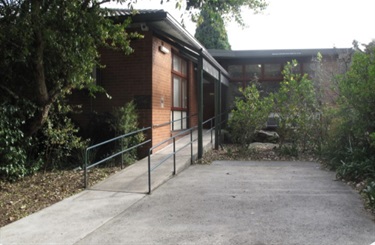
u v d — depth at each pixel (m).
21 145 7.32
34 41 6.54
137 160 9.26
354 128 7.55
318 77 11.44
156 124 9.98
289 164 8.81
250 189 6.25
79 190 6.41
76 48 6.65
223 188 6.36
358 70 7.31
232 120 10.60
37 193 6.21
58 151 8.25
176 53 12.15
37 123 7.43
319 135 9.96
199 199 5.65
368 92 6.73
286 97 10.16
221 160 9.51
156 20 8.68
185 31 9.44
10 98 7.14
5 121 6.66
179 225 4.45
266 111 10.25
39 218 4.86
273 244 3.76
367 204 5.16
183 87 13.33
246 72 16.47
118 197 5.88
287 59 16.06
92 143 9.04
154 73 9.86
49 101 7.38
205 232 4.17
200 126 9.43
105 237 4.12
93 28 6.66
